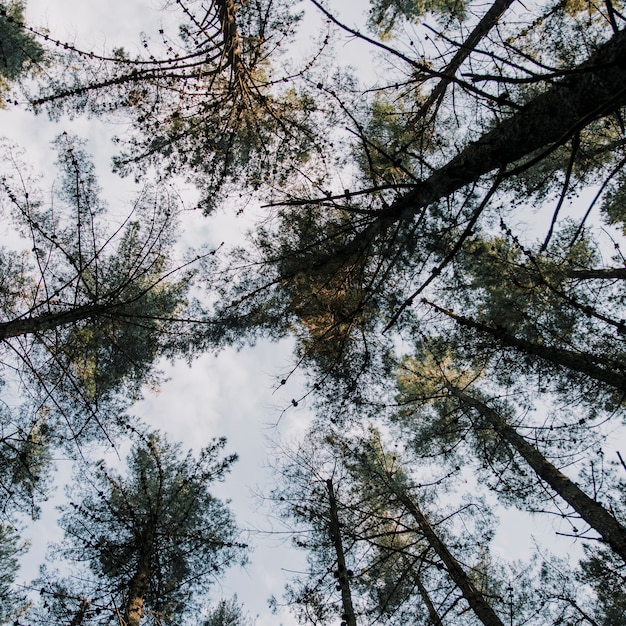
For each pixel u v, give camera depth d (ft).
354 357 19.13
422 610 25.88
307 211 17.21
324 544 25.54
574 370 22.00
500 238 24.27
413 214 12.59
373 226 14.25
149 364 24.99
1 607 26.43
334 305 17.26
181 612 23.93
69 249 20.72
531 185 24.12
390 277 17.35
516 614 24.21
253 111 20.94
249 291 18.69
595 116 5.97
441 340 25.21
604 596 26.86
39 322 18.47
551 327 21.35
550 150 6.48
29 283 21.21
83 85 21.09
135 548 21.90
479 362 24.20
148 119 20.95
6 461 19.15
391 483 27.94
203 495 26.55
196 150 21.38
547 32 20.20
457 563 23.45
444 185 12.26
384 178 14.76
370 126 21.12
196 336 21.61
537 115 10.94
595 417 24.43
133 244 23.12
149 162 21.91
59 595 18.54
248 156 21.90
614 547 18.35
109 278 22.53
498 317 21.85
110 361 23.72
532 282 20.57
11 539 32.48
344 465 29.12
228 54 19.62
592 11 21.01
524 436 25.03
